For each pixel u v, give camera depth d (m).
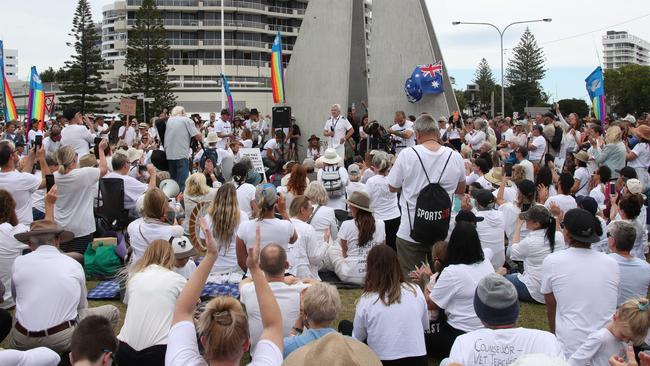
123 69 85.31
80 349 3.49
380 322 4.81
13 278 5.40
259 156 15.05
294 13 84.69
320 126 20.62
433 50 20.53
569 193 8.86
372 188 9.22
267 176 16.89
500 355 3.95
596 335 4.48
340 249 8.38
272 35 84.44
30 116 18.62
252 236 6.53
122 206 9.38
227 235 7.33
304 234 7.24
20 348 5.30
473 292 5.46
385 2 20.44
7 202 6.86
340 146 18.06
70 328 5.33
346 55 20.48
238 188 9.25
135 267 5.38
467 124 19.97
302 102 21.00
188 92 68.25
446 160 6.40
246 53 82.44
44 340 5.23
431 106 19.92
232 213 7.31
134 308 4.99
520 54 83.44
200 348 4.46
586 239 5.22
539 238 7.34
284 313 5.12
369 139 18.30
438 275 6.03
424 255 6.71
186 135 12.71
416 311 4.90
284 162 13.91
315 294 4.34
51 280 5.32
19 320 5.29
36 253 5.49
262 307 3.48
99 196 9.48
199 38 80.44
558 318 5.28
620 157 11.99
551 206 7.85
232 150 15.21
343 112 20.42
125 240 8.57
